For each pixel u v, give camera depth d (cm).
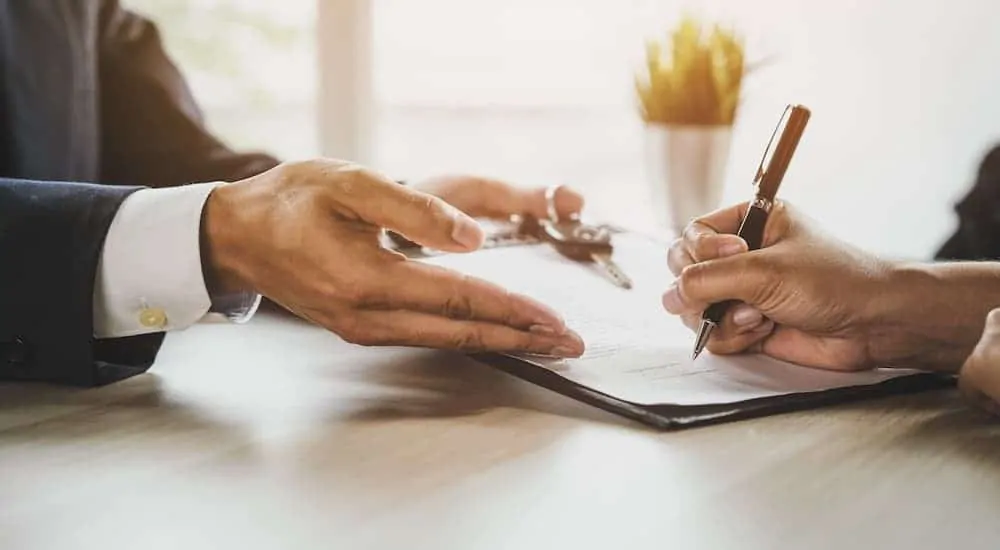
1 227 71
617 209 142
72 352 70
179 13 164
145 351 75
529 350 71
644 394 66
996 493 53
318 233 68
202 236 71
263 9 163
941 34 138
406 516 49
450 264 95
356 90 153
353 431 61
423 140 163
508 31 161
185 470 55
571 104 162
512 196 111
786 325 75
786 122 77
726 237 75
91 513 49
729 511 50
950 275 74
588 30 160
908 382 72
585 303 86
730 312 75
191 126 123
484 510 50
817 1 142
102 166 122
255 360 77
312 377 73
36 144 113
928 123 140
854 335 74
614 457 57
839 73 143
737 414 64
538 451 58
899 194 141
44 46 113
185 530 47
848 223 141
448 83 162
